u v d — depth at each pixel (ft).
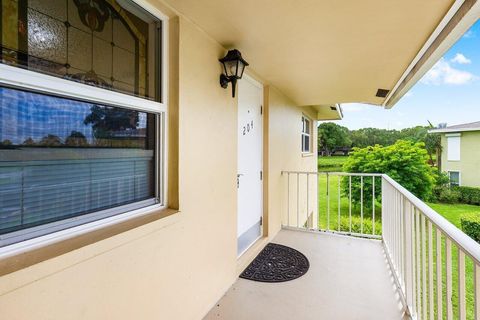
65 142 3.65
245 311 6.68
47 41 3.36
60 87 3.47
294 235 12.33
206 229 6.58
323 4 5.11
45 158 3.41
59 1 3.52
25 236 3.19
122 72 4.55
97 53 4.07
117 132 4.52
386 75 9.88
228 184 7.74
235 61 6.94
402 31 6.29
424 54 7.68
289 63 8.63
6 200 3.02
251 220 10.38
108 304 3.90
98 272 3.74
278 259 9.66
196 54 6.06
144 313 4.59
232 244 8.01
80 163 3.88
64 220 3.64
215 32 6.37
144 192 5.15
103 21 4.18
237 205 8.64
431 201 26.48
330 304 6.98
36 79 3.19
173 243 5.35
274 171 12.26
